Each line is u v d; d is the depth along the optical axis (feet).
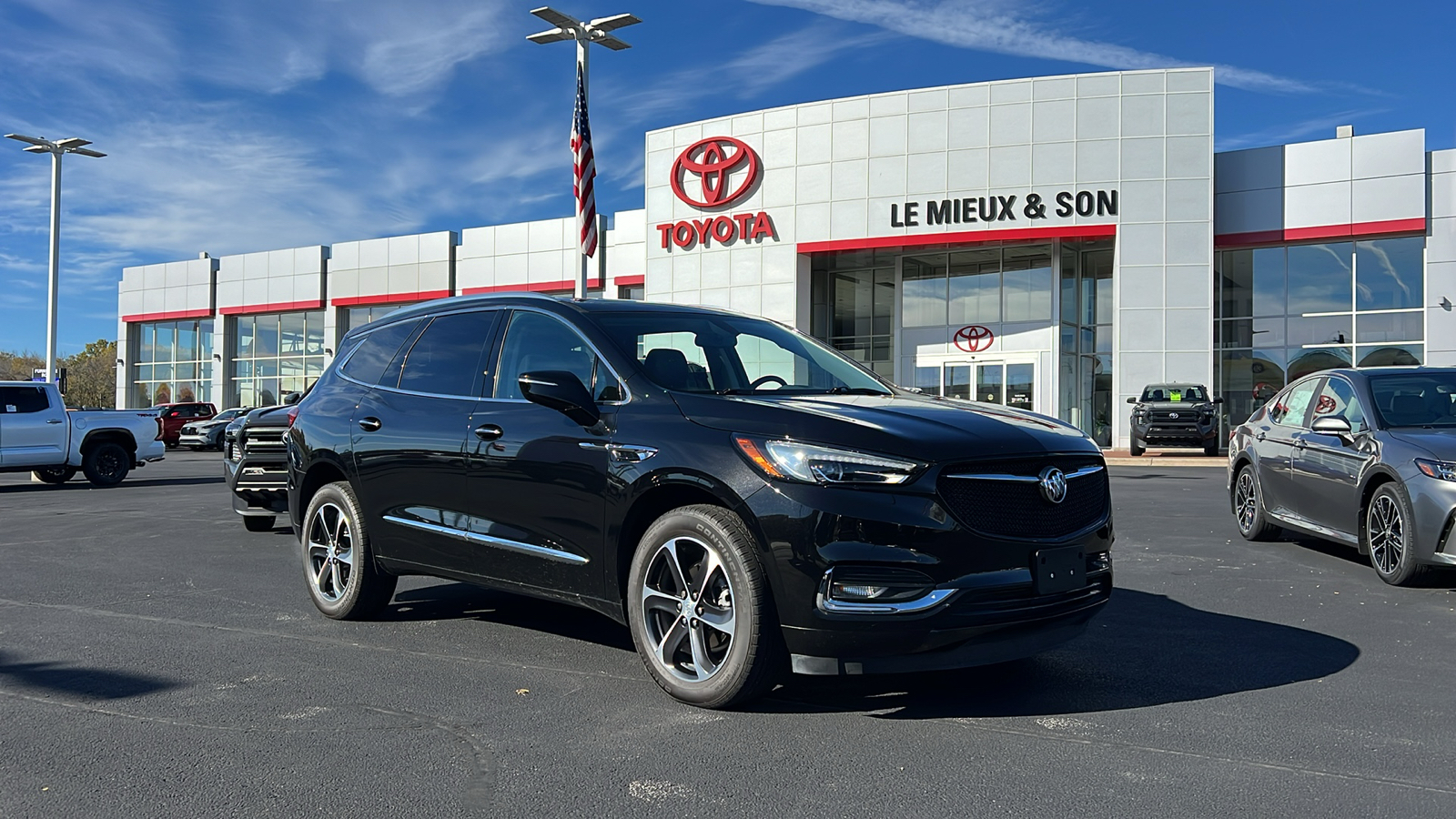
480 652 16.43
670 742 11.96
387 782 10.71
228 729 12.50
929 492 12.01
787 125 96.12
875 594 11.91
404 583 22.89
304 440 19.61
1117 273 86.89
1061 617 12.85
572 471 14.48
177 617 19.25
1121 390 86.84
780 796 10.30
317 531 19.47
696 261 100.12
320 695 13.94
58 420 55.01
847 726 12.53
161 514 39.60
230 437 32.07
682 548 13.34
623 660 15.88
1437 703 13.56
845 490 12.02
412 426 17.33
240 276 145.18
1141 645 16.78
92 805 10.11
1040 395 92.22
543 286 121.60
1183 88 85.71
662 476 13.26
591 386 14.98
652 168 102.78
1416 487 21.35
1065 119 87.71
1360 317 85.81
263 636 17.60
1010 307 93.81
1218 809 9.95
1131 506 39.68
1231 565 25.05
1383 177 83.46
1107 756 11.46
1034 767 11.11
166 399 155.84
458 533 16.37
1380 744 11.89
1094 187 86.99
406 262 130.93
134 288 156.97
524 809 9.98
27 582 23.26
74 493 51.24
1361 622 18.52
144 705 13.51
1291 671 15.19
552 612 19.58
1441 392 24.41
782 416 12.79
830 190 94.32
